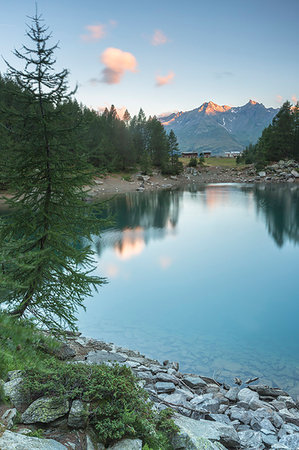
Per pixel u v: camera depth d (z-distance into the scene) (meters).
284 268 29.05
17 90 6.83
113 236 42.97
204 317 18.03
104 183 96.94
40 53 6.53
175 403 8.26
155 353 13.50
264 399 9.92
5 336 2.94
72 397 5.05
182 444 5.38
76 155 7.66
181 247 36.81
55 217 8.04
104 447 4.58
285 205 65.94
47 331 7.58
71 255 7.66
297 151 119.31
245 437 7.30
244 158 148.00
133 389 5.59
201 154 174.38
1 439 3.86
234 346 14.25
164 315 18.20
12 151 7.22
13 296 6.65
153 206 69.69
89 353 11.16
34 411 4.77
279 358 13.05
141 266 29.39
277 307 19.75
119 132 110.44
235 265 29.95
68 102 7.22
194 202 73.62
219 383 11.00
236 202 71.75
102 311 18.75
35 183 7.66
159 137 122.75
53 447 4.10
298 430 7.99
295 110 120.75
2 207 38.88
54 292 7.61
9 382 5.22
